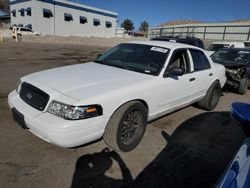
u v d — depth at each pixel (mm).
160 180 2809
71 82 3145
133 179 2791
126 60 4242
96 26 48094
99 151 3314
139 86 3365
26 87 3178
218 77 5484
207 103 5352
